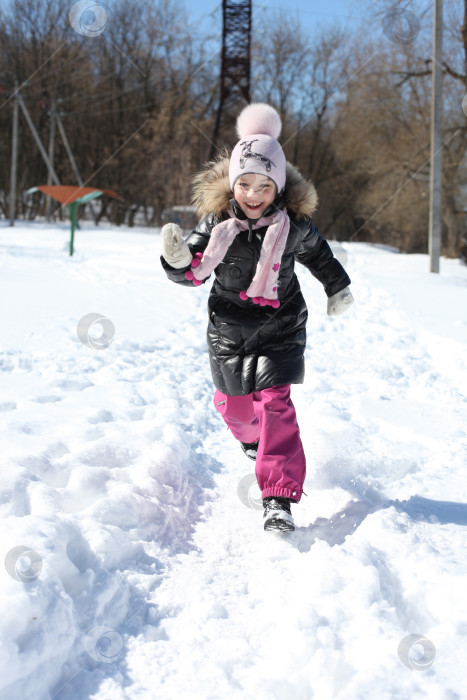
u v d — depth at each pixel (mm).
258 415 3223
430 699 1980
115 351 5828
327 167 50844
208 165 3217
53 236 25281
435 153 16797
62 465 3189
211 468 3846
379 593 2449
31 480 2949
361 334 7512
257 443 3662
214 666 2137
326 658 2100
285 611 2346
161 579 2605
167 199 44125
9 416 3904
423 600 2455
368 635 2215
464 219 35531
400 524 2947
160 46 45531
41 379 4828
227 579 2658
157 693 2029
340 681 2080
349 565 2562
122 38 45688
